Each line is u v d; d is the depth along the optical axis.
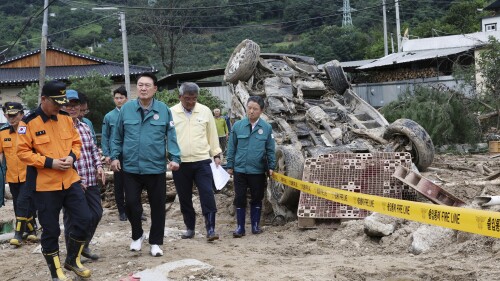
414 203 6.52
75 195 6.49
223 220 10.76
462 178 11.36
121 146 7.59
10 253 8.44
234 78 12.71
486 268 6.18
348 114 11.92
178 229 9.95
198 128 8.81
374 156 9.59
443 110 17.67
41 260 7.77
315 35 52.66
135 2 53.75
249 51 12.54
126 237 9.00
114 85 39.69
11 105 8.95
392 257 7.05
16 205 9.16
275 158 9.79
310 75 13.10
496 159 15.12
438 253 6.98
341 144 10.93
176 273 6.54
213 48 55.53
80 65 40.53
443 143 18.08
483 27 42.50
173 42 50.53
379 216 7.95
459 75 22.08
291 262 7.06
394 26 55.22
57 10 64.44
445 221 5.87
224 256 7.53
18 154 6.21
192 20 56.25
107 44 58.41
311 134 11.27
